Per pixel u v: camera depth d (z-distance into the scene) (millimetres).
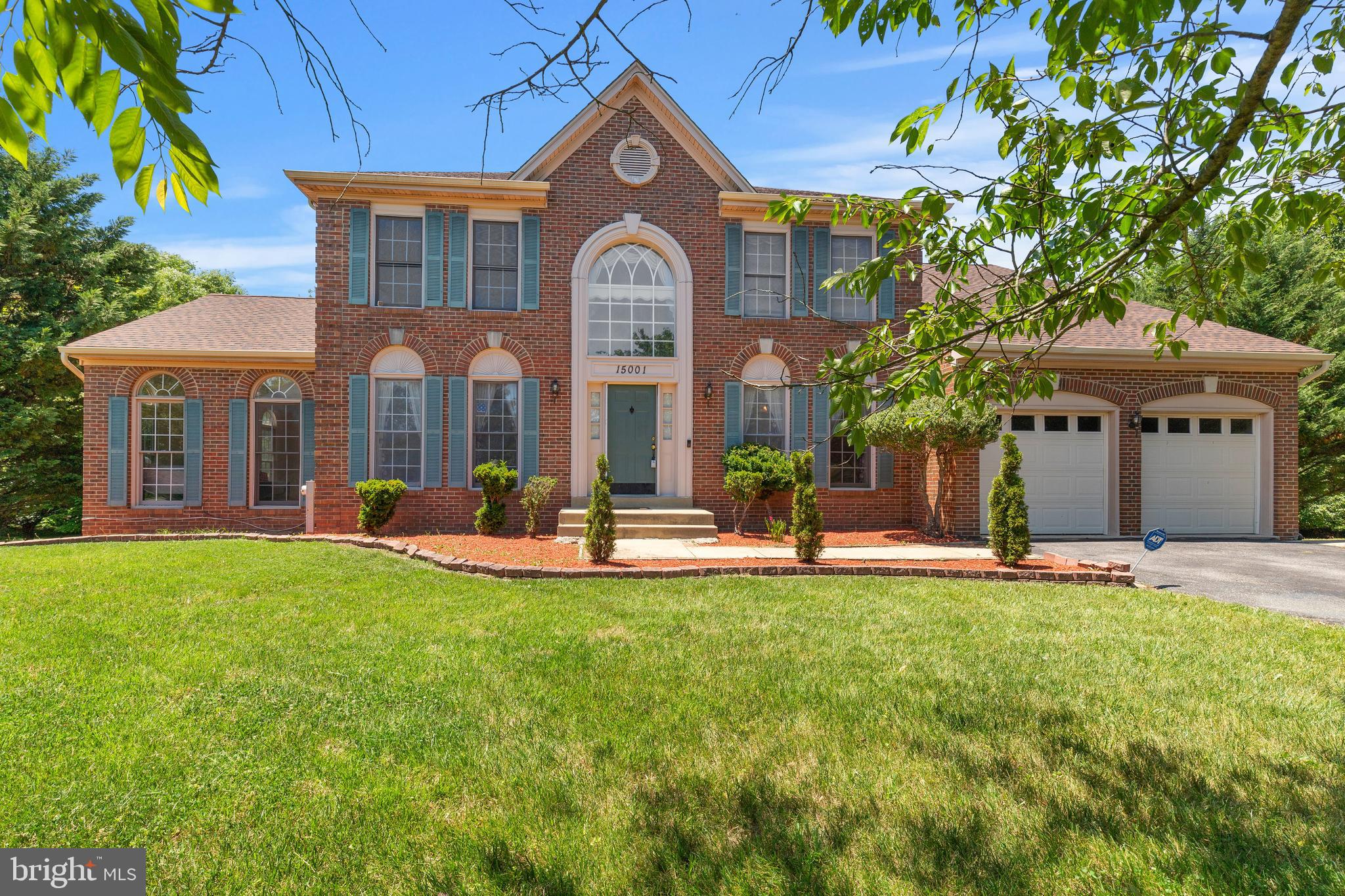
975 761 3600
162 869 2678
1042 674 4957
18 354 17656
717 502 13648
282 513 14281
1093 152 3670
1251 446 13977
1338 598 8055
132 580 7688
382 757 3566
